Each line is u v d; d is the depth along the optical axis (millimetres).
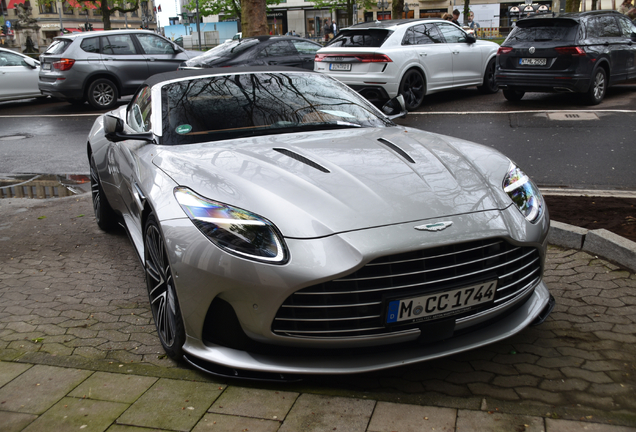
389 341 2238
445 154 2846
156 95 3490
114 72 12531
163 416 2154
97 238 4508
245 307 2197
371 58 9344
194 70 3889
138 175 2893
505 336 2422
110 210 4480
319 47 11945
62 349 2717
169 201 2439
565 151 6621
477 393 2297
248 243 2186
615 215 4312
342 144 2961
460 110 9703
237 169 2555
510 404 2203
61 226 4844
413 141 3080
